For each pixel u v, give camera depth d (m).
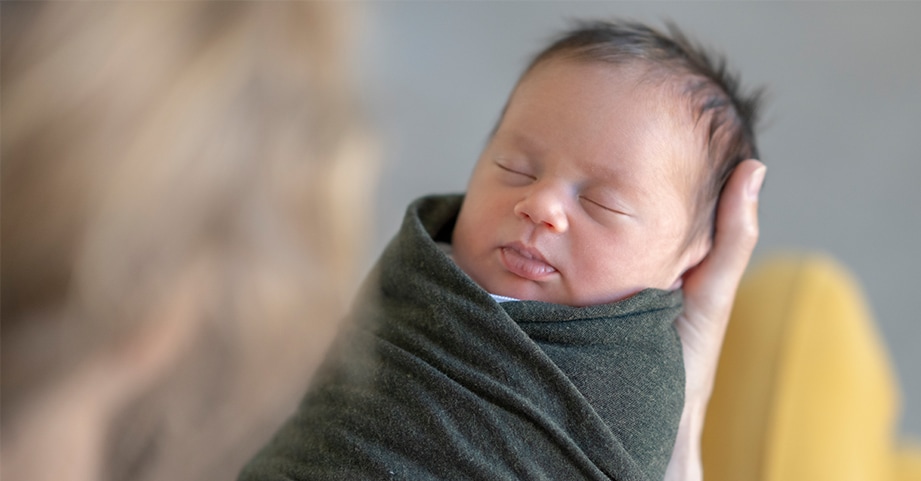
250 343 0.33
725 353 1.00
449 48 1.68
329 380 0.65
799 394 0.94
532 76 0.80
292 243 0.33
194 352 0.34
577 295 0.73
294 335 0.34
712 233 0.83
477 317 0.64
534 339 0.68
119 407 0.36
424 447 0.60
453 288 0.66
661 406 0.70
